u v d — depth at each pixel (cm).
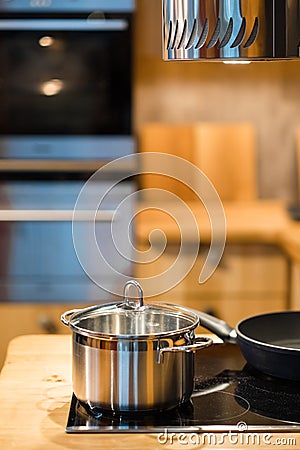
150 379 130
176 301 340
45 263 338
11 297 340
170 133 398
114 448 122
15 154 340
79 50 335
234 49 134
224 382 149
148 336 129
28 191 339
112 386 131
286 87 402
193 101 402
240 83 402
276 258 338
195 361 161
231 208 389
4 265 338
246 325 164
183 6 137
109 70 337
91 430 127
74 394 141
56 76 337
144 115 402
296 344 166
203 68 400
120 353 130
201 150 399
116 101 339
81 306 341
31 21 330
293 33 133
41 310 340
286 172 407
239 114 404
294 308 328
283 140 405
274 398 141
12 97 337
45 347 172
